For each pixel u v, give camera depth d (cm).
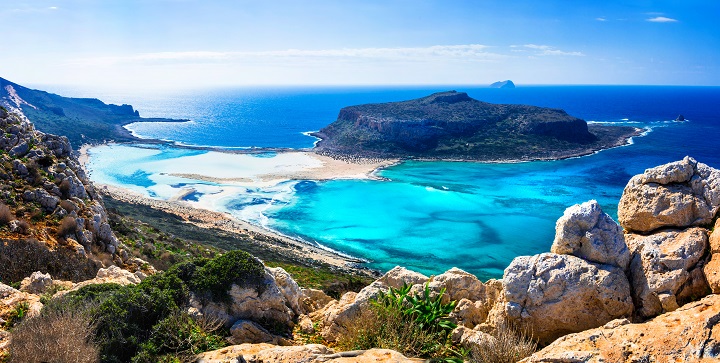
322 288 3866
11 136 3466
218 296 1278
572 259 1020
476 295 1318
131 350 1019
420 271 7681
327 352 967
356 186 13600
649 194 1055
